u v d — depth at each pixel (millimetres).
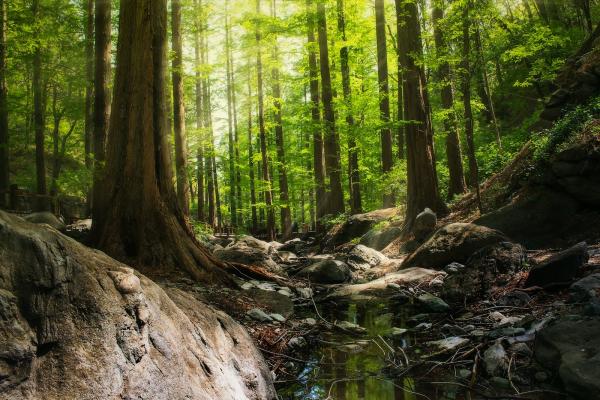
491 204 12016
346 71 19375
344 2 18812
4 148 16844
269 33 19500
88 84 16938
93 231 7723
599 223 8961
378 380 4621
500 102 23516
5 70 16391
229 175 27797
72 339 2373
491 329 5445
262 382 4039
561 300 5707
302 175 25391
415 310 7316
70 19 16719
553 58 16297
